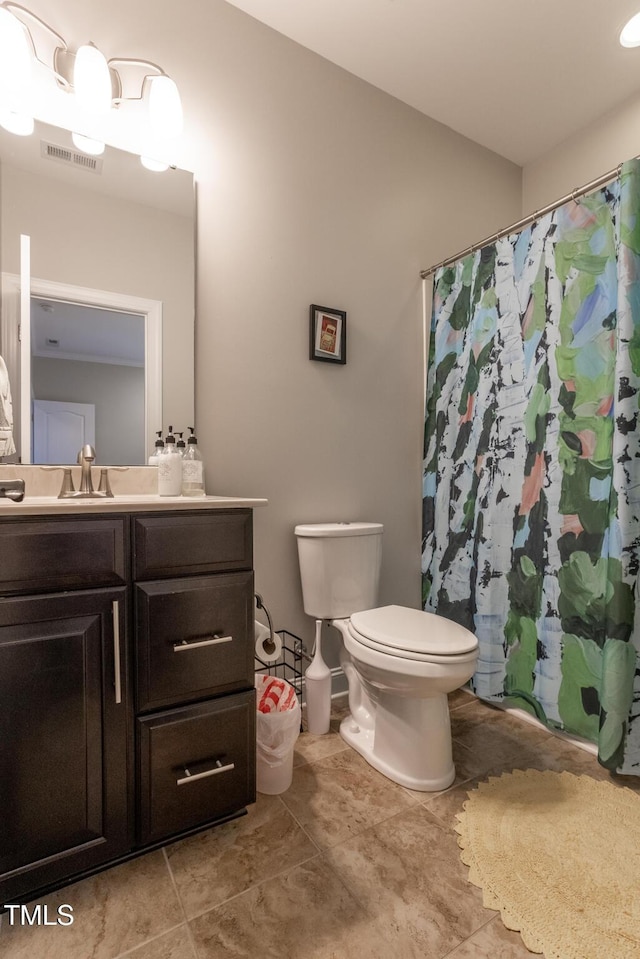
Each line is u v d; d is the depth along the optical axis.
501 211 2.56
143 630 1.07
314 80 1.95
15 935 0.93
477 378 1.96
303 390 1.93
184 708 1.13
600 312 1.56
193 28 1.67
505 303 1.85
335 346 1.99
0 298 1.40
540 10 1.76
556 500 1.67
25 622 0.95
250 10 1.76
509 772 1.48
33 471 1.42
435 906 1.00
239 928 0.94
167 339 1.63
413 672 1.31
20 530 0.96
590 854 1.14
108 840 1.04
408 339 2.23
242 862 1.11
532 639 1.75
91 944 0.91
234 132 1.76
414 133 2.24
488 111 2.27
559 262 1.67
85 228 1.51
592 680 1.57
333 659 1.99
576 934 0.93
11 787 0.94
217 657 1.17
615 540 1.46
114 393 1.55
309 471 1.94
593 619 1.57
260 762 1.35
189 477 1.57
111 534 1.05
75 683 1.00
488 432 1.90
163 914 0.97
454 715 1.87
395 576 2.19
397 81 2.09
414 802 1.33
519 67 2.02
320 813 1.28
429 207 2.29
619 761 1.44
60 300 1.47
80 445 1.50
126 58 1.49
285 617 1.88
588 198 1.60
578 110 2.27
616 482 1.47
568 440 1.64
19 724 0.95
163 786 1.09
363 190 2.08
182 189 1.66
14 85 1.31
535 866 1.10
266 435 1.84
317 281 1.96
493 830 1.21
